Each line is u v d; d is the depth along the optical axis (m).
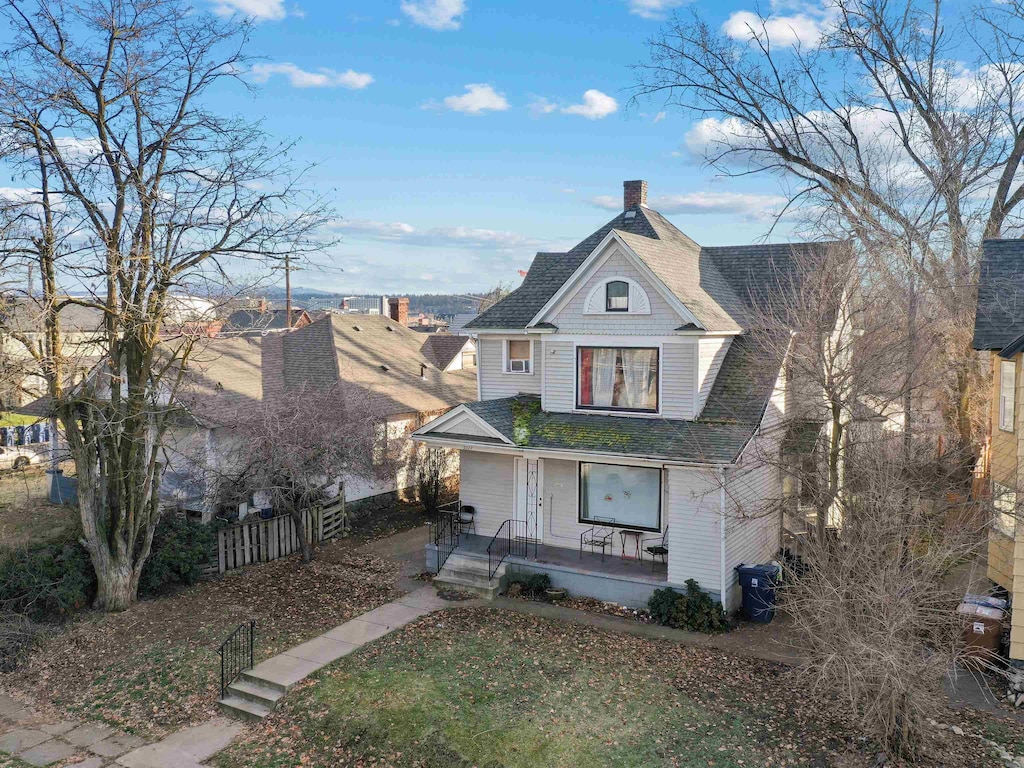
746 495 18.00
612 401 19.48
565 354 19.92
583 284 19.41
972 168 23.80
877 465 13.84
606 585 17.83
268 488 20.98
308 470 21.11
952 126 24.47
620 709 12.64
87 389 17.97
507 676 13.97
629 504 19.12
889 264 19.42
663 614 16.56
